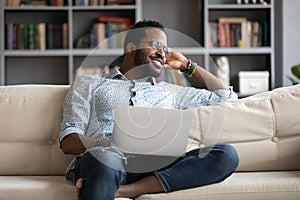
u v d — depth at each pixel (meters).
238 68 5.45
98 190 2.04
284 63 5.18
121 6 5.19
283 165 2.57
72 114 2.28
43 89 2.56
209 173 2.20
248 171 2.56
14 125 2.47
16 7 5.14
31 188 2.15
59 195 2.14
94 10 5.35
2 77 5.14
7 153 2.46
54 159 2.48
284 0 5.16
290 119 2.59
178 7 5.45
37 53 5.16
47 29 5.22
